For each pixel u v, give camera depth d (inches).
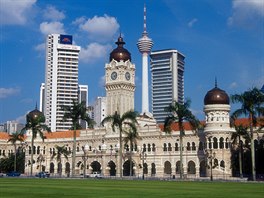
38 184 2731.3
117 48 7519.7
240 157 5078.7
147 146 6697.8
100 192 1870.1
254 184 2903.5
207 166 5777.6
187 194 1739.7
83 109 5068.9
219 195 1679.4
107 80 7391.7
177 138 6432.1
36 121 5861.2
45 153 7775.6
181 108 4466.0
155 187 2367.1
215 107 5856.3
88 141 7313.0
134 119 5118.1
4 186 2426.2
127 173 6658.5
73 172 5098.4
